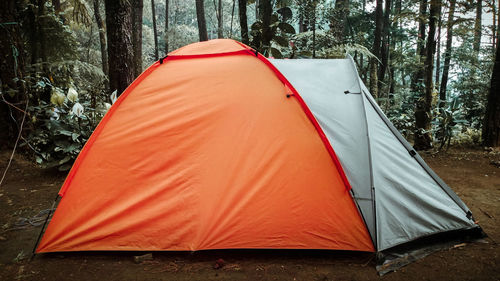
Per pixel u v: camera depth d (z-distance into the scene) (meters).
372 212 2.66
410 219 2.77
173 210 2.66
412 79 14.48
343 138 2.88
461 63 13.23
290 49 7.18
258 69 3.03
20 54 5.30
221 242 2.60
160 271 2.43
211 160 2.75
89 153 2.79
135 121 2.88
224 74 3.02
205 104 2.90
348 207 2.68
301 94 3.06
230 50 3.18
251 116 2.85
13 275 2.36
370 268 2.50
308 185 2.70
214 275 2.39
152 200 2.70
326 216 2.66
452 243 2.83
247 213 2.64
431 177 3.03
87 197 2.71
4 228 3.12
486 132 6.97
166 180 2.73
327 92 3.14
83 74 9.47
